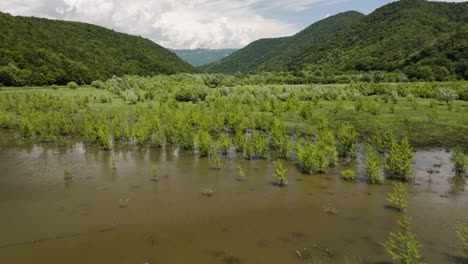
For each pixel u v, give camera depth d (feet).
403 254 30.30
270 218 43.37
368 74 424.87
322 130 97.04
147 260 32.86
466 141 90.48
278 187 56.03
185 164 70.44
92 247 35.45
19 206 46.62
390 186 56.44
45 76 293.23
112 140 94.99
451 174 62.49
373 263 32.32
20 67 284.41
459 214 44.37
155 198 50.37
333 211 45.55
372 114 145.79
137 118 129.49
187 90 217.77
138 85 316.40
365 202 49.11
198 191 53.78
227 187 55.88
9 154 77.10
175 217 43.42
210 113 149.28
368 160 62.18
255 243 36.47
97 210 45.42
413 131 105.29
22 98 178.50
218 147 80.59
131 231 39.24
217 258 33.27
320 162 63.57
